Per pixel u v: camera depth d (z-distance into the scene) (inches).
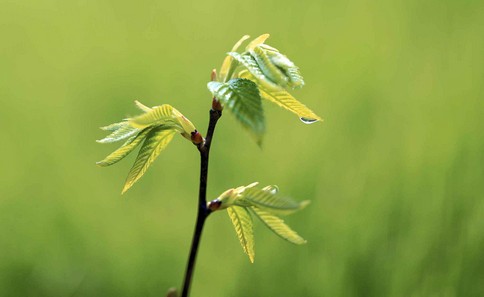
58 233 28.5
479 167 28.2
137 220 28.7
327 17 39.6
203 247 27.7
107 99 35.7
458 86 33.3
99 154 32.3
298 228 26.9
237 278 26.5
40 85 36.4
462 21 37.9
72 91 36.1
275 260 26.3
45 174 31.1
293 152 30.4
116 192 30.1
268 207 12.8
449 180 27.9
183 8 41.9
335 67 35.2
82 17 42.2
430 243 26.5
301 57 36.7
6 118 33.9
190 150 30.9
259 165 30.1
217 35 40.1
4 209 29.5
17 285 27.2
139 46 39.1
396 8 39.1
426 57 35.6
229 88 12.4
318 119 13.2
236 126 31.6
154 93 35.8
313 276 26.0
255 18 40.6
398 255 26.2
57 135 33.1
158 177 30.3
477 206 27.2
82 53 39.1
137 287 27.0
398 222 27.0
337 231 26.8
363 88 33.2
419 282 25.7
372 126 31.4
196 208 29.4
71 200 29.6
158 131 13.2
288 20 40.0
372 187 28.3
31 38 40.4
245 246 13.5
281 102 13.2
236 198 13.0
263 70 12.7
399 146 29.8
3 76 36.7
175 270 27.3
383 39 36.9
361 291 25.7
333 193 28.4
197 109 34.3
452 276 25.8
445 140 29.3
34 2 43.6
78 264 27.6
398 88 33.5
